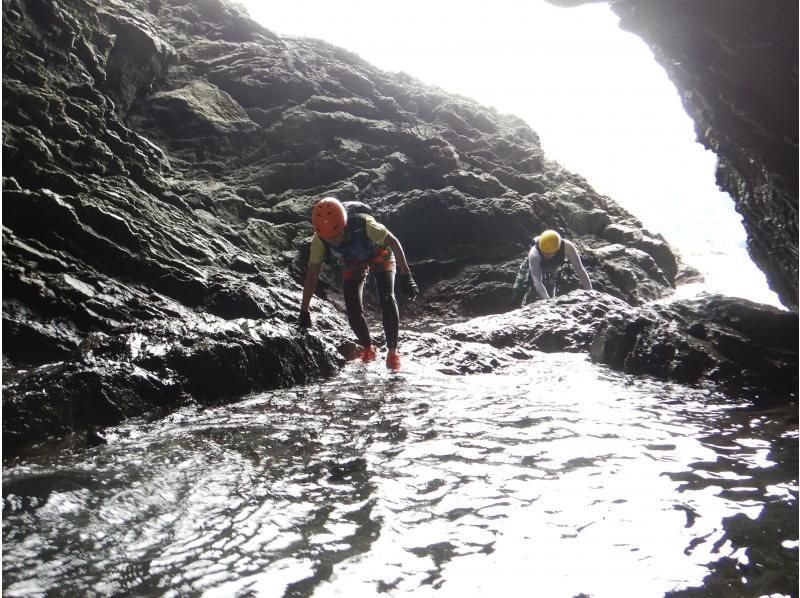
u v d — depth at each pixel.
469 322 7.02
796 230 5.25
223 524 2.25
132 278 6.78
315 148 11.41
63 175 7.33
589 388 4.58
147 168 9.00
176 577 1.88
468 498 2.50
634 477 2.73
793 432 3.40
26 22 8.23
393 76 14.05
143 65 10.52
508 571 1.95
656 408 3.99
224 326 4.71
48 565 1.93
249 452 3.08
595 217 12.94
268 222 10.01
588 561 2.01
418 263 10.82
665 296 11.55
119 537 2.13
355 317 5.43
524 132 14.41
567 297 7.35
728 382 4.67
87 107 8.61
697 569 1.95
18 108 7.66
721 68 4.24
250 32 12.84
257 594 1.80
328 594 1.81
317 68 12.77
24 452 3.10
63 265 6.16
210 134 10.85
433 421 3.64
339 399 4.22
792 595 1.79
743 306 5.11
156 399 3.94
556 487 2.62
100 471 2.79
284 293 7.39
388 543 2.12
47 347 5.20
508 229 11.20
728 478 2.71
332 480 2.70
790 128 4.17
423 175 11.77
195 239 8.01
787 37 3.68
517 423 3.61
